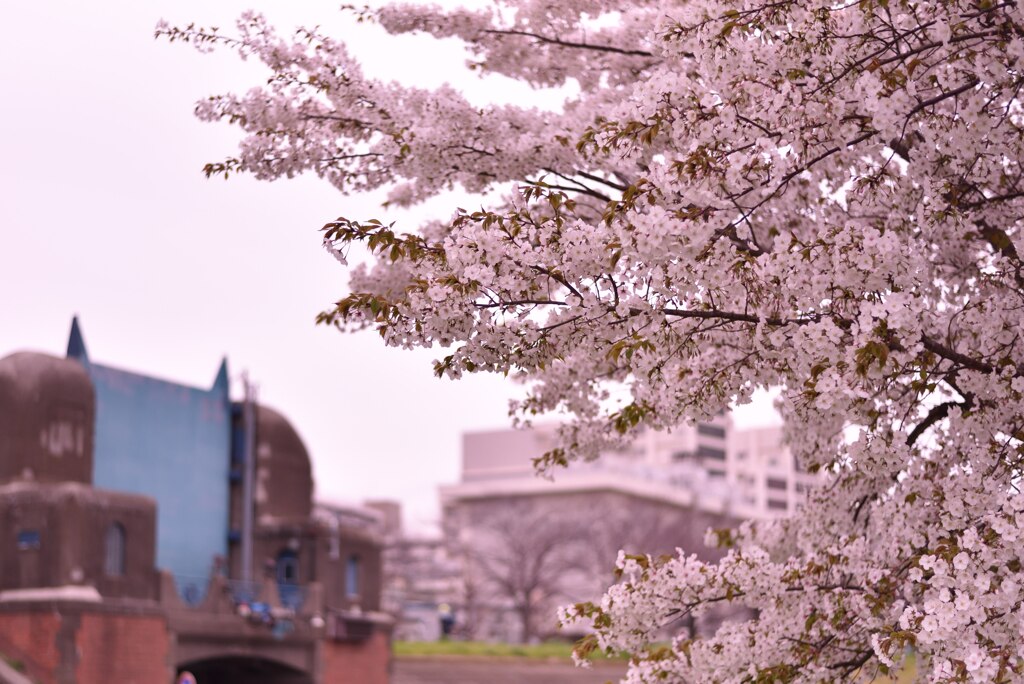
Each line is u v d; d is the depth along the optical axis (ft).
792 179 30.27
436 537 417.69
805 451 32.76
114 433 185.78
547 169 32.12
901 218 27.63
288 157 33.99
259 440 208.33
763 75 26.35
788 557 33.22
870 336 23.54
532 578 351.05
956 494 26.21
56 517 159.74
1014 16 25.45
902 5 26.07
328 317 30.17
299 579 201.46
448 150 31.91
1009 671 23.29
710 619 116.06
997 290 27.96
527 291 24.13
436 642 252.83
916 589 27.96
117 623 160.25
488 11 35.50
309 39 33.96
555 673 227.61
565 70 36.22
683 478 486.38
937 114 26.81
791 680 28.32
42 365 171.73
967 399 27.58
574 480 459.73
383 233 25.09
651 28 35.06
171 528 192.75
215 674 198.29
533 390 33.99
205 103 34.06
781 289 25.64
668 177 24.45
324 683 194.90
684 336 25.84
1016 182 28.45
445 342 24.04
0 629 158.30
